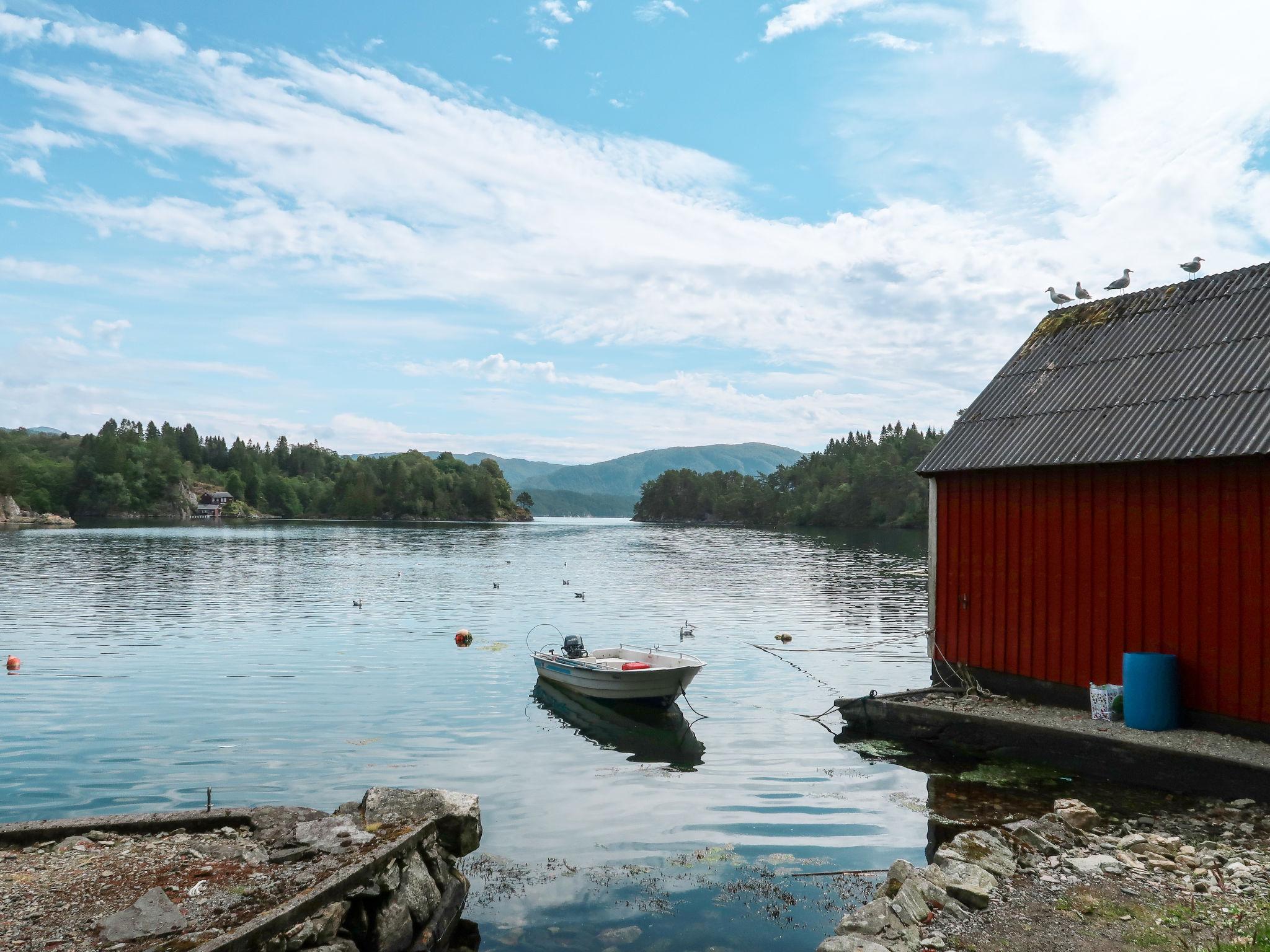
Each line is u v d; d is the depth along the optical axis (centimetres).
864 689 2230
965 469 1809
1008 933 788
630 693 1964
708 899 991
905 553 8606
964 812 1270
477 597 4294
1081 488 1608
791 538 12688
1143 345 1728
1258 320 1555
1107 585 1554
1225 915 809
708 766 1535
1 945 720
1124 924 801
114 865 894
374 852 905
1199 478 1406
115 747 1594
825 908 965
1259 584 1315
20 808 1266
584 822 1249
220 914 779
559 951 878
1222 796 1220
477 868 1085
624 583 5244
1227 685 1354
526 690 2173
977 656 1830
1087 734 1397
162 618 3400
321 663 2488
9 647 2694
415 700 2038
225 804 1285
